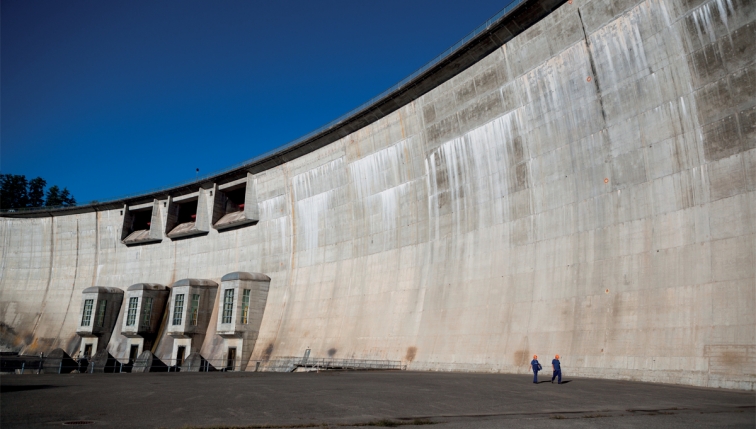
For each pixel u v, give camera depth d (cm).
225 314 5347
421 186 4138
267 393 2038
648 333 2552
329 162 5038
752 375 2141
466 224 3734
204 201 6419
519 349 3105
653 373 2466
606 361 2669
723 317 2305
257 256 5738
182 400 1828
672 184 2636
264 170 5766
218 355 5422
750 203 2330
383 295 4234
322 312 4753
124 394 2002
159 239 6750
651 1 2755
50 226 7575
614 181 2889
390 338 3994
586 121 3052
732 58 2455
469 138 3766
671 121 2667
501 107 3541
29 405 1658
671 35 2675
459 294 3616
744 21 2423
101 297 6556
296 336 4878
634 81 2831
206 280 5847
